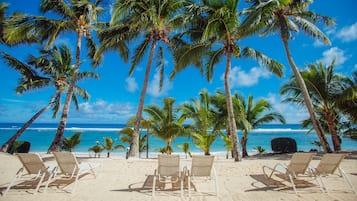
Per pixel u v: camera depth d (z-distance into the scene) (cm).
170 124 1169
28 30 1135
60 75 1509
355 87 981
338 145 1195
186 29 1027
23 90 1373
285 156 1155
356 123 1295
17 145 1327
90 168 532
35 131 5166
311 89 1224
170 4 1020
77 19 1239
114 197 419
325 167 477
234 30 924
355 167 675
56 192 442
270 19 945
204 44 970
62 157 473
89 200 400
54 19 1172
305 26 980
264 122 1541
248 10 985
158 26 991
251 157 1333
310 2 1001
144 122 1299
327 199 402
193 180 549
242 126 1474
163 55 1206
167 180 541
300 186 488
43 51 1466
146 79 1026
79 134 1675
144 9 1006
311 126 1581
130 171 644
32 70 1394
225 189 474
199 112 1365
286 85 1314
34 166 467
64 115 1143
